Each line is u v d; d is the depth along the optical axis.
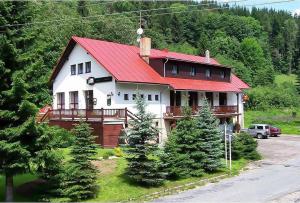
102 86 37.62
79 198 20.66
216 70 50.78
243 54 125.75
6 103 19.05
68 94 41.28
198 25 134.75
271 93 91.75
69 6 86.94
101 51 39.41
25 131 18.58
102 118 33.09
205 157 28.67
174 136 28.28
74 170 20.56
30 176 24.08
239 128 52.28
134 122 24.50
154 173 24.08
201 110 30.52
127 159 24.19
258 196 22.20
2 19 18.92
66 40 59.66
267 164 32.81
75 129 21.77
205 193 23.08
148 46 43.00
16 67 19.48
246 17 158.50
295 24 181.00
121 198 21.52
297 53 154.62
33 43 20.08
